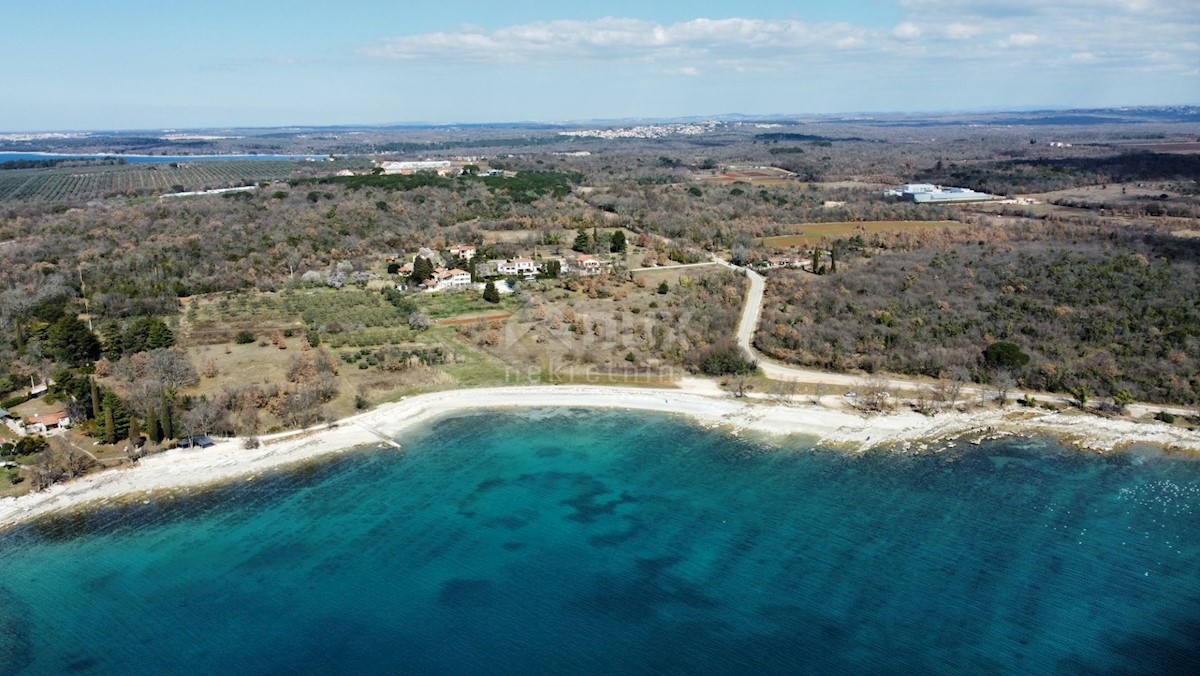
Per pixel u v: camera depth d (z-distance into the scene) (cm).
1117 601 7919
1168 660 7138
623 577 8375
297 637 7488
